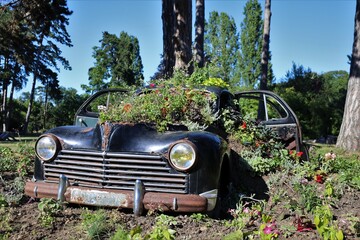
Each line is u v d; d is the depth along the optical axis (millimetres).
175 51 11000
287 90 33594
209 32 58625
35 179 4480
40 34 44938
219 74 7801
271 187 5398
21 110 59781
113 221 3852
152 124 4371
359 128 11656
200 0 12828
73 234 3648
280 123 6461
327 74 51656
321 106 30719
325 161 6762
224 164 4715
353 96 11891
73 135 4406
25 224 3832
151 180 4031
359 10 12078
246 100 20312
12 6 19328
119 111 4500
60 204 4102
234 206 4770
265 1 23969
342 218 4418
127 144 4117
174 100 4988
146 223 3875
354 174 6203
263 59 23953
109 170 4105
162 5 12703
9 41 34625
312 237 3773
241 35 55719
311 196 4684
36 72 47188
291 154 6156
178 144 3986
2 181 5375
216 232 3803
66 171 4309
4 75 44625
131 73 62062
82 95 63312
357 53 12023
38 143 4430
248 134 6078
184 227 3879
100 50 61625
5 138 19922
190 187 3990
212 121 5246
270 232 3596
